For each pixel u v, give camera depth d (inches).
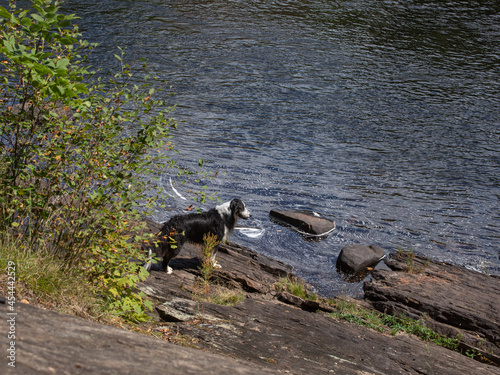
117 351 116.7
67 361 102.3
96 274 197.2
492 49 1227.9
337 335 249.6
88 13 1272.1
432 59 1129.4
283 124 709.3
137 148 205.9
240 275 323.0
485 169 592.4
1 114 201.5
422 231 438.3
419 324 287.3
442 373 222.8
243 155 588.4
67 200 201.5
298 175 544.7
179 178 495.8
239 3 1534.2
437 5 1649.9
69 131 189.8
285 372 181.3
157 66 920.3
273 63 1017.5
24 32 195.5
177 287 285.9
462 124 754.2
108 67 863.1
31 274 168.7
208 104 764.0
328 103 816.9
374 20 1444.4
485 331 282.8
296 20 1397.6
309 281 351.3
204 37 1162.0
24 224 200.8
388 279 345.7
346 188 521.3
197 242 320.8
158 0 1494.8
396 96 875.4
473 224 456.1
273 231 423.5
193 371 114.7
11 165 199.3
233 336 214.5
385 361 225.9
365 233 430.3
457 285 337.7
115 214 192.2
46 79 181.0
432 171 581.0
